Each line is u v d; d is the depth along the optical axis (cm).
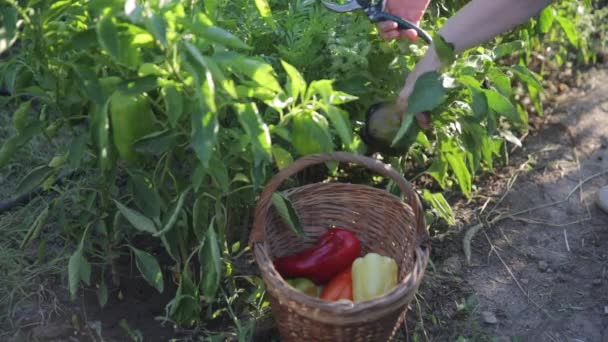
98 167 110
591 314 126
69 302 122
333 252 115
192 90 95
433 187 150
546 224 144
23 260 128
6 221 136
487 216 145
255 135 92
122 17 86
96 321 119
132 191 107
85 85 95
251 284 125
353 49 117
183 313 114
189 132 103
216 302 122
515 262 136
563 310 127
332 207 121
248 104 93
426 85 101
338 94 99
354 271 112
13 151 108
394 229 118
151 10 87
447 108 122
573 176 155
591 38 188
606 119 170
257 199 124
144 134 100
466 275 133
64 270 125
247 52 115
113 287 125
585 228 143
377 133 114
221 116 103
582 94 178
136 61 92
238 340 114
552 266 135
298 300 98
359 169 143
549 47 174
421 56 122
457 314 124
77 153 104
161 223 110
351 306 97
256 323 118
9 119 159
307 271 115
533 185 153
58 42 100
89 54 99
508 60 171
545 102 174
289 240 121
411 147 136
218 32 87
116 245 124
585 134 166
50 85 102
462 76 110
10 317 120
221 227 110
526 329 123
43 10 96
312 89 98
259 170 99
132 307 122
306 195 119
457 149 132
